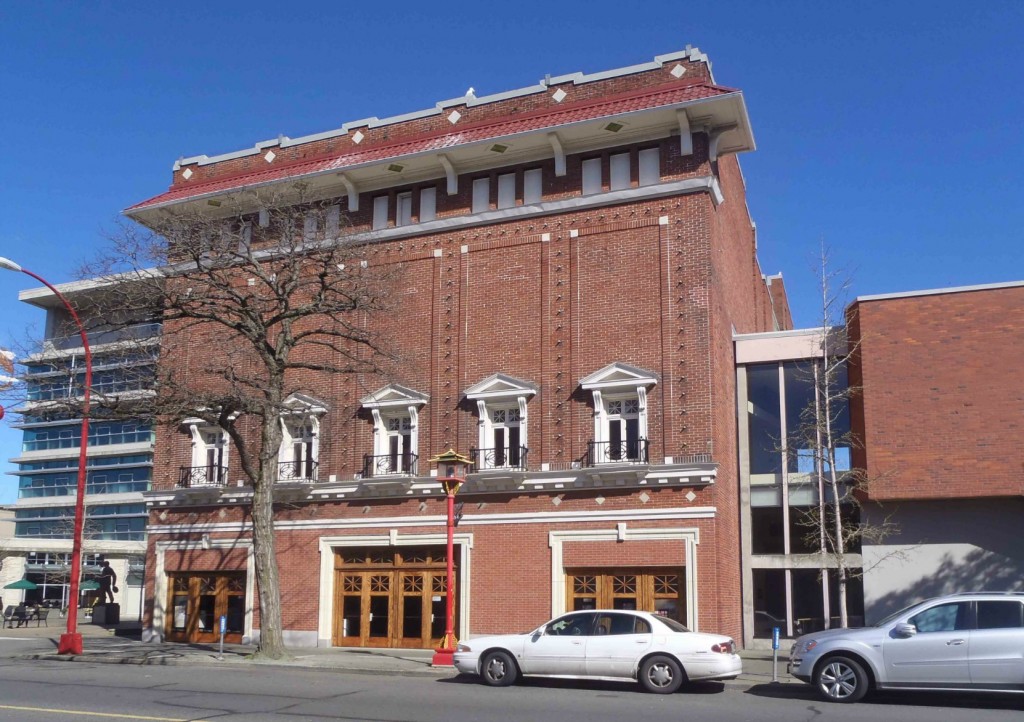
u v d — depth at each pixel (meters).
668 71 28.27
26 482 83.56
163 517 32.25
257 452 31.02
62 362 26.08
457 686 18.31
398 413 29.36
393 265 29.14
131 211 32.44
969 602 15.84
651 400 26.14
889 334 26.30
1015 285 25.39
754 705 15.59
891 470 25.56
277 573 24.52
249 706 14.80
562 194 28.41
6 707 14.47
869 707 15.34
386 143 31.45
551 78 29.58
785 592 28.05
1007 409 24.86
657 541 25.28
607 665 17.75
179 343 28.86
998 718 14.00
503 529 27.03
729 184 32.16
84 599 63.28
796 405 29.25
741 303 34.91
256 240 31.89
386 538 28.55
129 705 14.84
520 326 28.14
